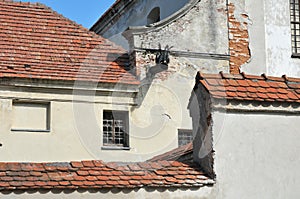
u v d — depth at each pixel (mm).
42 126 25938
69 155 25828
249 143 14430
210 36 27750
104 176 13500
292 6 29703
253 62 28312
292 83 15312
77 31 29000
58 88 26047
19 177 12938
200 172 14273
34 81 25750
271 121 14664
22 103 25797
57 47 27750
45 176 13117
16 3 29609
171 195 13742
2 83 25391
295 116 14852
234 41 28094
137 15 32719
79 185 13062
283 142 14656
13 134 25469
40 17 29266
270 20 29031
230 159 14250
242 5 28562
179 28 27375
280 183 14461
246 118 14516
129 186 13391
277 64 28828
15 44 27312
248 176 14297
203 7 27828
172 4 29859
